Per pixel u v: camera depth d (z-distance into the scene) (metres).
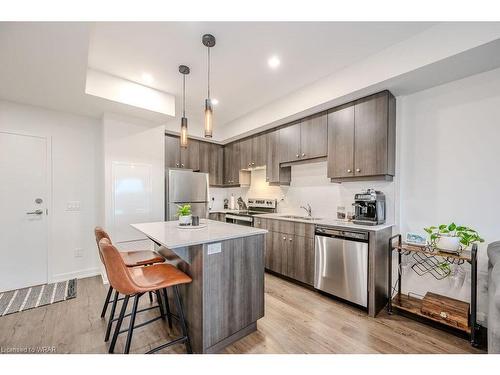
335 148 2.88
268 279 3.23
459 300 2.18
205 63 2.46
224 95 3.29
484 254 2.08
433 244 2.16
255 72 2.65
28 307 2.35
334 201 3.26
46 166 3.02
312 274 2.80
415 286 2.48
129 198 3.32
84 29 1.58
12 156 2.80
